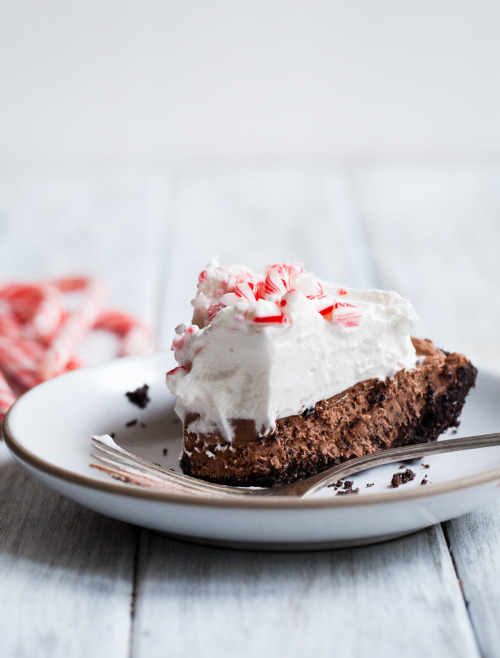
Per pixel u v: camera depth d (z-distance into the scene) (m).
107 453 0.38
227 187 0.99
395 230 0.84
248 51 1.06
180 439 0.41
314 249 0.79
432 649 0.30
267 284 0.39
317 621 0.31
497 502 0.38
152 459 0.40
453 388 0.42
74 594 0.33
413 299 0.67
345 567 0.34
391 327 0.40
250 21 1.05
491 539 0.35
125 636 0.31
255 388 0.37
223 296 0.39
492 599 0.32
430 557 0.34
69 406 0.42
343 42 1.07
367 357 0.40
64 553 0.35
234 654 0.30
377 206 0.92
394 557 0.34
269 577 0.33
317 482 0.37
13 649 0.30
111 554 0.35
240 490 0.36
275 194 0.96
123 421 0.42
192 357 0.38
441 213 0.89
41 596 0.32
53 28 1.04
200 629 0.31
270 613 0.32
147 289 0.69
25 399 0.40
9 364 0.52
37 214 0.90
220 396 0.37
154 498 0.32
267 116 1.09
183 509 0.31
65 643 0.31
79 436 0.40
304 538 0.33
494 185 0.99
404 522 0.32
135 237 0.83
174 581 0.33
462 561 0.34
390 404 0.41
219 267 0.40
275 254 0.78
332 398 0.39
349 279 0.71
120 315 0.61
